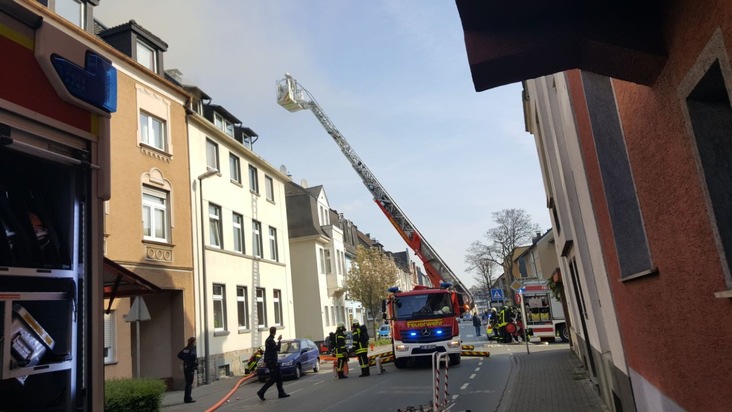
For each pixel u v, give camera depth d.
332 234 38.31
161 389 9.19
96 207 3.23
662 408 4.12
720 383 2.70
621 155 4.54
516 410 8.95
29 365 2.71
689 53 2.36
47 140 2.93
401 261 95.19
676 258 3.12
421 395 11.47
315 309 34.03
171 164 18.22
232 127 24.05
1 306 2.62
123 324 14.72
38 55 2.88
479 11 2.96
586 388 10.38
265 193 26.05
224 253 20.97
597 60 2.98
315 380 16.97
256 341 22.73
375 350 29.25
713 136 2.41
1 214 2.76
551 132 9.02
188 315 17.86
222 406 12.50
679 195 2.86
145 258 16.19
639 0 2.77
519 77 3.30
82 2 15.71
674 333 3.45
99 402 3.01
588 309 8.23
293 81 22.52
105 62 3.40
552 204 10.93
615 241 4.62
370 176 21.98
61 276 2.94
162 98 18.23
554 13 2.97
